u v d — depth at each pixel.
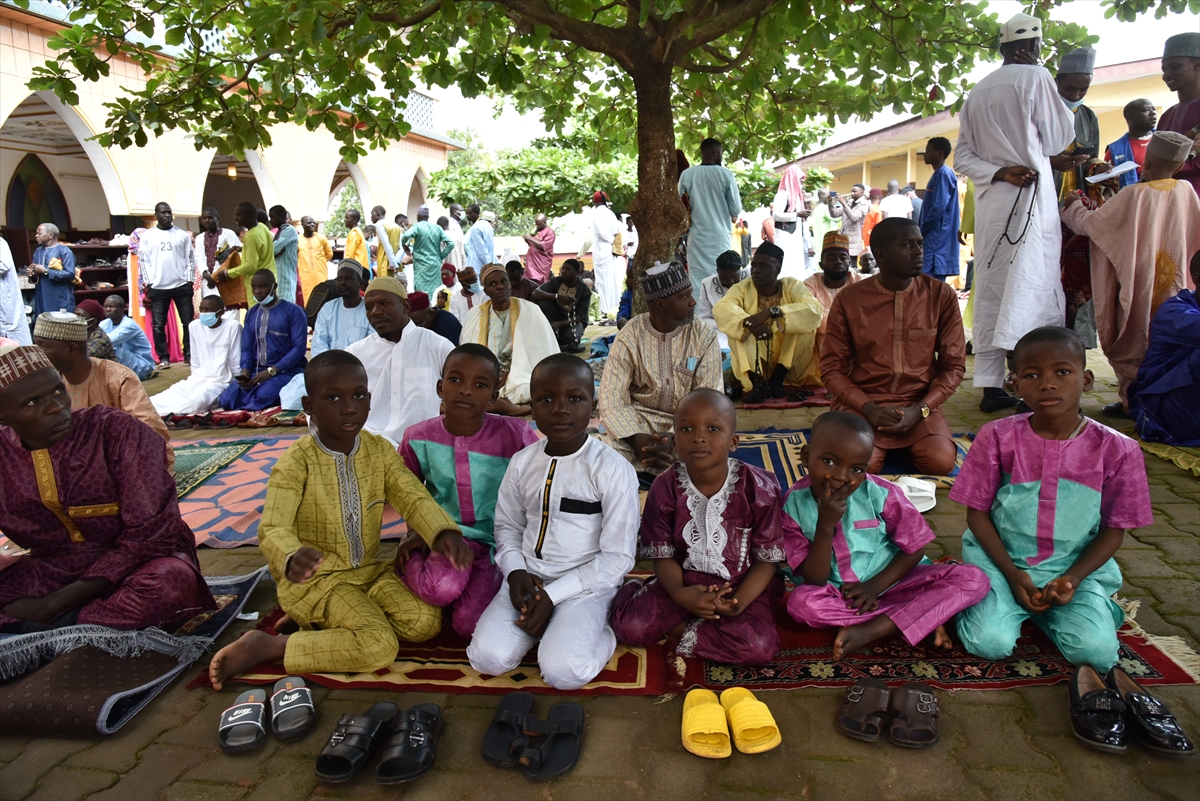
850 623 2.57
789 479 4.21
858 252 13.23
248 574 3.27
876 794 1.95
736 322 5.74
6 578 2.68
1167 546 3.16
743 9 4.76
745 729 2.12
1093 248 4.92
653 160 5.86
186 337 9.74
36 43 8.91
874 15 5.25
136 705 2.39
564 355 2.64
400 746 2.07
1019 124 4.64
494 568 2.89
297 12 4.41
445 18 4.52
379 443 2.84
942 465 3.77
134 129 5.24
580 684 2.42
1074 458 2.49
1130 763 2.01
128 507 2.66
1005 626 2.45
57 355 3.42
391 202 17.22
